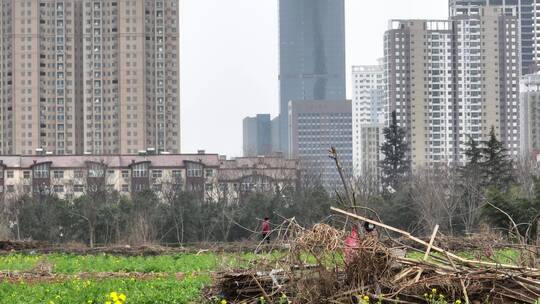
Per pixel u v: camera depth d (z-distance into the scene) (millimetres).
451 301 21891
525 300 21766
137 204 119062
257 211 116438
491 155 108000
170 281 30422
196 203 118812
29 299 25891
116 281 30531
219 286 23734
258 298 22891
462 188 104625
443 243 29812
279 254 24250
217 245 62375
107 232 111500
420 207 99562
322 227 22359
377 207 100812
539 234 27359
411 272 22438
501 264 22781
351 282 22141
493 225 68125
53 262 44688
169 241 117125
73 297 25812
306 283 22016
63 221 116875
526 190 106625
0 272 39500
